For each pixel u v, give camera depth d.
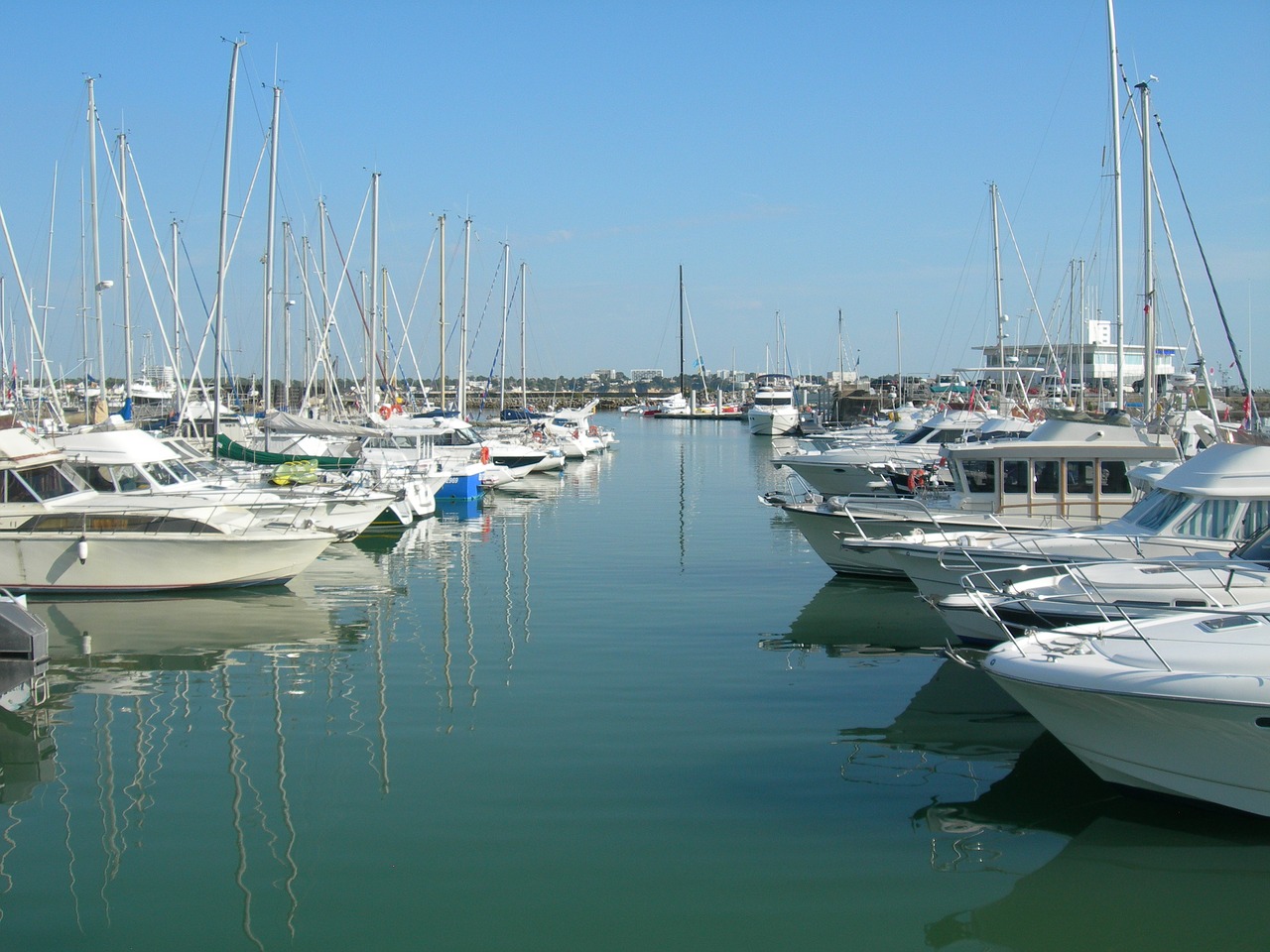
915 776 10.16
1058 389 43.38
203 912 7.79
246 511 19.89
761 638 15.52
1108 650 9.60
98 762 10.67
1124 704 8.79
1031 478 18.62
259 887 8.14
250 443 31.73
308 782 10.05
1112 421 18.48
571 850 8.69
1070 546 14.89
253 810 9.48
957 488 19.25
